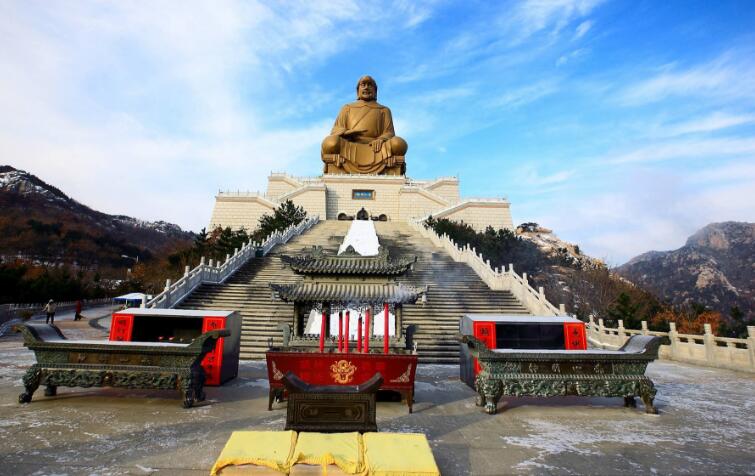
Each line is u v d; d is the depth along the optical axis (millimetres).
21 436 8062
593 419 9875
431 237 39250
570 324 13859
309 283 12422
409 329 12633
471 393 12445
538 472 6891
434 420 9734
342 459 5879
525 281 24188
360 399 7199
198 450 7539
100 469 6699
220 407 10453
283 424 9156
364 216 55094
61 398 10914
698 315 36656
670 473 6914
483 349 10406
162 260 65938
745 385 13914
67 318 34156
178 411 10016
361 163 65125
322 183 60719
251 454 5969
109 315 38188
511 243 52250
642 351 10484
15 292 38812
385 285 12445
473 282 27672
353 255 13109
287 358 10625
